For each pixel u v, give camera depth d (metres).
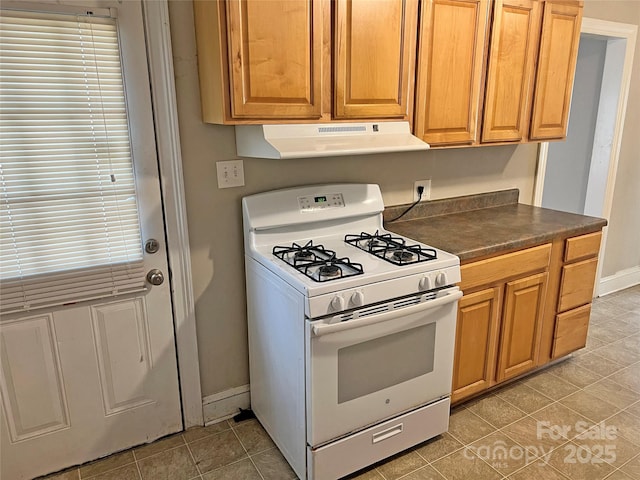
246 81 1.64
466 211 2.82
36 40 1.55
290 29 1.68
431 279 1.81
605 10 3.01
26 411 1.82
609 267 3.79
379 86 1.93
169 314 2.02
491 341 2.26
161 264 1.96
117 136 1.76
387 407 1.88
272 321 1.91
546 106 2.52
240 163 2.04
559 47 2.46
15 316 1.72
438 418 2.06
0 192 1.60
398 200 2.56
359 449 1.85
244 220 2.05
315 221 2.15
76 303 1.82
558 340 2.60
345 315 1.65
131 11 1.69
